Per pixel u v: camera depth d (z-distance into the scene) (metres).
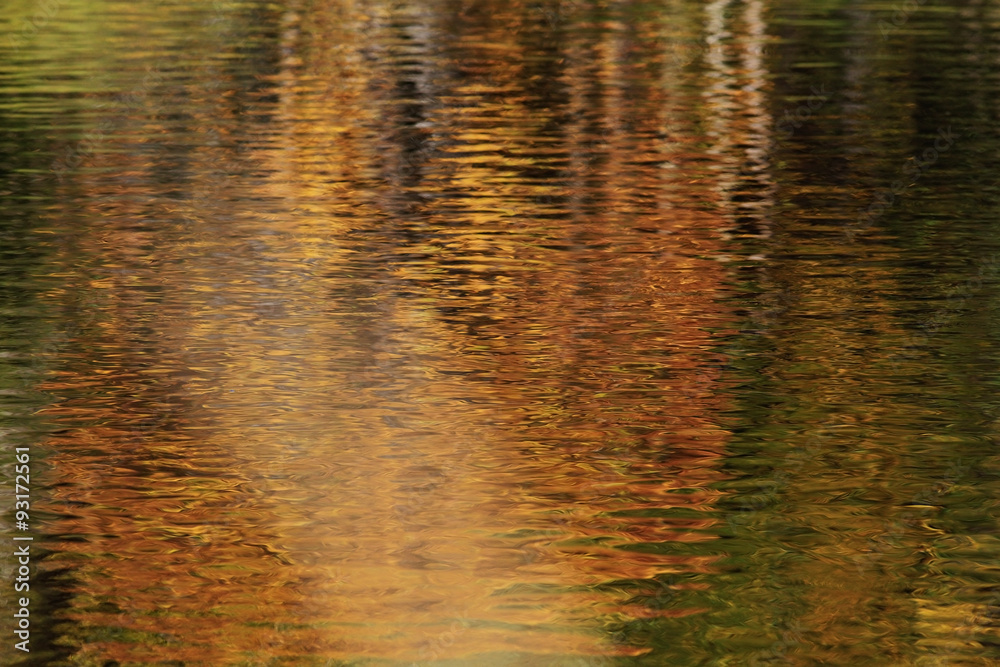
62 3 71.75
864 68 51.88
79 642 15.20
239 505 18.33
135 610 15.84
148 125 42.53
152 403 21.56
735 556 17.05
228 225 31.59
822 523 17.83
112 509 18.19
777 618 15.70
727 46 57.75
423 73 51.38
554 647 15.14
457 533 17.59
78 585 16.38
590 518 17.95
